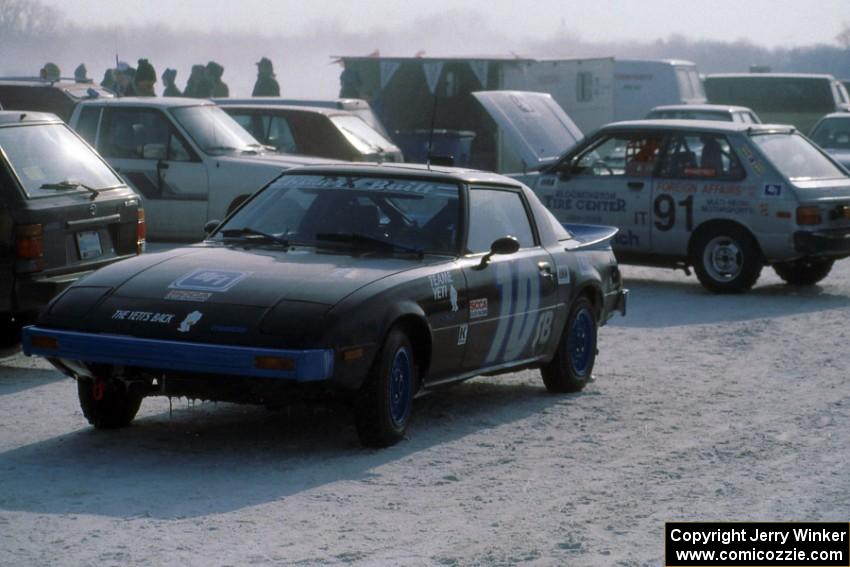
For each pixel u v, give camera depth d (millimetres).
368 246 9539
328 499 7707
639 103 37938
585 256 11398
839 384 11719
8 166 11422
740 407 10703
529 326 10320
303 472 8305
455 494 7906
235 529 7074
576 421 10086
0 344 12617
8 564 6434
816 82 38500
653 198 18266
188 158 19375
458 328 9344
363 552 6719
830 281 19547
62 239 11664
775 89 38875
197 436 9219
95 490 7793
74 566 6422
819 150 18531
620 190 18531
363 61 33219
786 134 18406
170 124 19531
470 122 32656
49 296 11430
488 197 10297
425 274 9086
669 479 8352
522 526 7258
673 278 19797
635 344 13820
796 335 14484
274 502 7621
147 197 19547
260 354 8047
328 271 8938
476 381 11711
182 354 8172
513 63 31641
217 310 8359
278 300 8414
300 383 8211
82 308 8656
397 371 8883
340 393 8453
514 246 9734
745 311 16297
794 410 10586
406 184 10023
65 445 8898
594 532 7148
